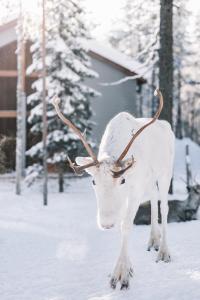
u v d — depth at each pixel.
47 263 6.23
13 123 20.70
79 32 17.11
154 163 5.97
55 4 16.14
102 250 6.84
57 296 4.94
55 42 16.17
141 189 5.41
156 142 6.02
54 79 16.34
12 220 9.73
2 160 18.64
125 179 4.78
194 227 8.09
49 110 16.20
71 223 9.28
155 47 13.80
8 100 20.69
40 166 15.53
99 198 4.51
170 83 12.90
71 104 16.48
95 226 8.85
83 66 16.48
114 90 21.36
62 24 16.59
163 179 6.23
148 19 23.48
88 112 17.55
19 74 13.81
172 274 5.42
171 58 12.89
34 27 13.71
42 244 7.39
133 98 21.47
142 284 5.11
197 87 46.03
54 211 10.98
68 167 15.41
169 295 4.72
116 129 5.27
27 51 20.42
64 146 15.69
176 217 8.82
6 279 5.59
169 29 12.85
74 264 6.12
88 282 5.33
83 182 17.16
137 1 15.62
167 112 12.86
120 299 4.71
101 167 4.50
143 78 21.06
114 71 21.34
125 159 4.62
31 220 9.72
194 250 6.41
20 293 5.09
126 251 5.16
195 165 25.33
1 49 20.52
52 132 15.80
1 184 16.41
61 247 7.15
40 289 5.19
